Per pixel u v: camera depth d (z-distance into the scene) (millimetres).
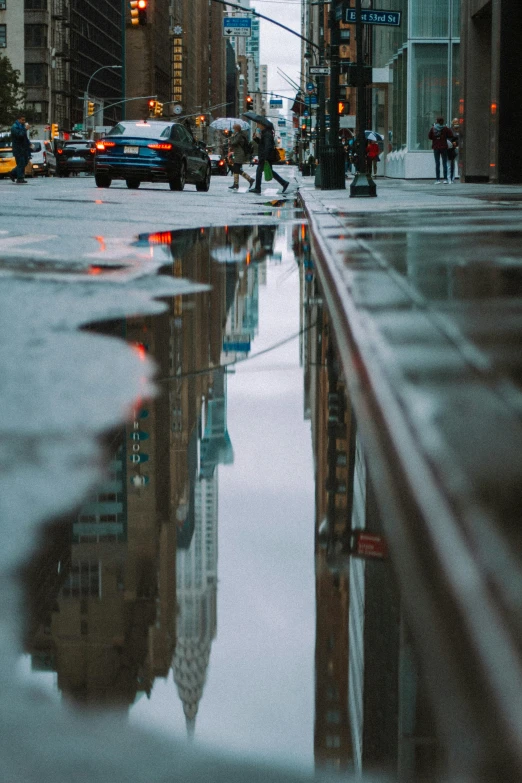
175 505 2658
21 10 115562
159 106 120250
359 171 22000
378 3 54531
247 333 5672
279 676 1692
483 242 8703
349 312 4793
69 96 127250
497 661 1298
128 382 4125
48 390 3842
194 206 20047
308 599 2059
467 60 34812
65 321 5582
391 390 2973
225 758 1356
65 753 1314
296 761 1396
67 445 3090
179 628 1841
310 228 13398
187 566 2211
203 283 7863
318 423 3682
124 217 15789
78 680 1572
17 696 1504
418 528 1995
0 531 2295
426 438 2322
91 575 2070
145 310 6273
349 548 2377
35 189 28078
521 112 30109
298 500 2811
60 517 2428
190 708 1514
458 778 1322
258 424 3688
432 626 1674
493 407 2627
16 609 1856
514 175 30516
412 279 5816
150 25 175875
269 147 29625
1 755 1306
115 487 2717
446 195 22141
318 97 45875
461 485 1938
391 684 1634
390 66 51906
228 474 3055
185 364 4684
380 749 1446
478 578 1513
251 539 2471
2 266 8336
